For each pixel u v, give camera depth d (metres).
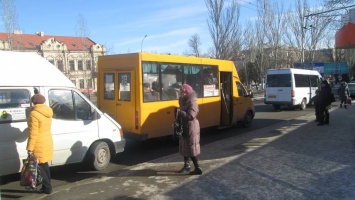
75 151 7.01
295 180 5.91
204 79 11.38
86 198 5.46
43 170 5.69
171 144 10.70
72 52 76.62
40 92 6.54
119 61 9.53
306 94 21.47
